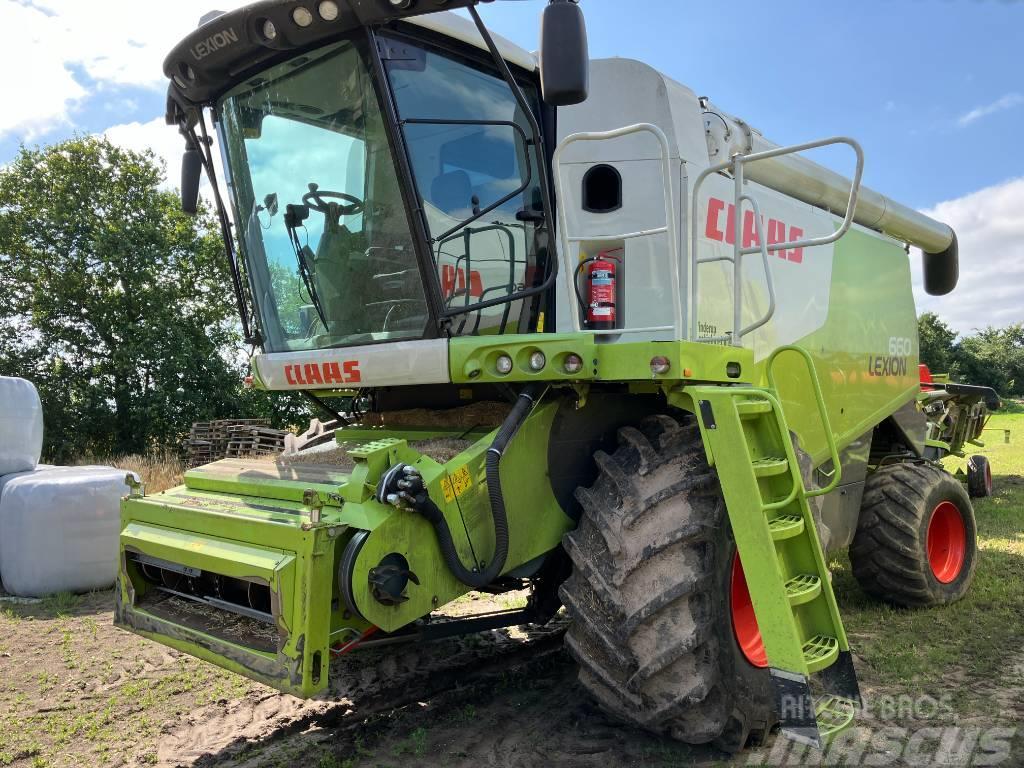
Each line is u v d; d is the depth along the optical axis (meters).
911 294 6.19
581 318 3.71
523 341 3.04
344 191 3.48
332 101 3.40
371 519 2.61
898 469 5.20
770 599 2.69
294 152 3.60
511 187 3.62
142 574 3.32
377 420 4.11
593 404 3.43
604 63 3.88
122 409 21.39
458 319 3.37
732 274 4.20
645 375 2.93
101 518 5.68
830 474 4.88
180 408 21.42
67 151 22.81
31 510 5.54
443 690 3.72
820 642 2.92
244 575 2.67
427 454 3.10
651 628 2.78
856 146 3.28
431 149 3.32
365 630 2.72
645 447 3.15
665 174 3.06
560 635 4.57
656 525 2.88
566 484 3.32
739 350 3.39
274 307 3.93
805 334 4.82
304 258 3.71
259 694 3.73
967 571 5.25
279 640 2.55
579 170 3.84
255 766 2.98
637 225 3.77
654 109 3.79
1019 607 4.96
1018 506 8.79
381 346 3.36
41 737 3.30
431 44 3.32
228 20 3.19
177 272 23.14
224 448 15.69
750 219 4.35
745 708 2.92
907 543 4.82
